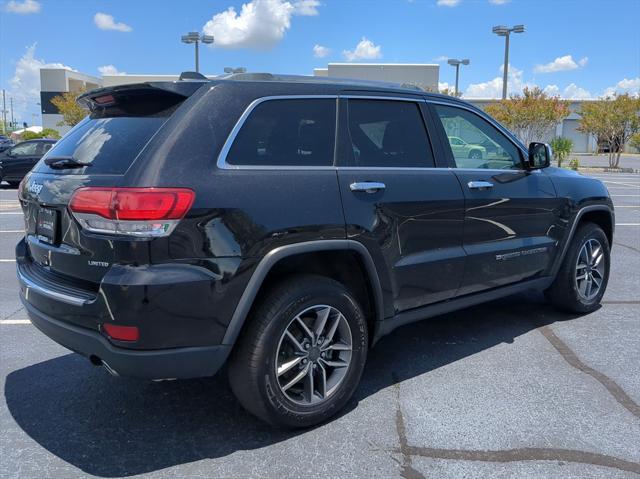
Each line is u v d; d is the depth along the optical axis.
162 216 2.75
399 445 3.19
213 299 2.88
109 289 2.73
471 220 4.18
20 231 10.43
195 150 2.94
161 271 2.76
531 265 4.76
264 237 3.03
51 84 55.22
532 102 30.75
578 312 5.41
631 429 3.34
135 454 3.13
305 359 3.30
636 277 6.93
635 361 4.34
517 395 3.78
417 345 4.71
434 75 41.94
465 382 3.99
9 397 3.81
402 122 3.95
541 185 4.80
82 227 2.90
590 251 5.37
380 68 41.88
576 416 3.49
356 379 3.52
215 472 2.96
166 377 2.89
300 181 3.24
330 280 3.37
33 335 4.98
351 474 2.93
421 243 3.84
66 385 4.00
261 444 3.22
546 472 2.93
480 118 4.54
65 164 3.19
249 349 3.09
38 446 3.22
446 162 4.12
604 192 5.52
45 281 3.23
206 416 3.55
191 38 28.23
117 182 2.82
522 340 4.80
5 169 18.77
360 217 3.44
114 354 2.81
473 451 3.12
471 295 4.35
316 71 42.25
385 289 3.64
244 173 3.05
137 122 3.16
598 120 31.75
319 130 3.46
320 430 3.36
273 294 3.15
